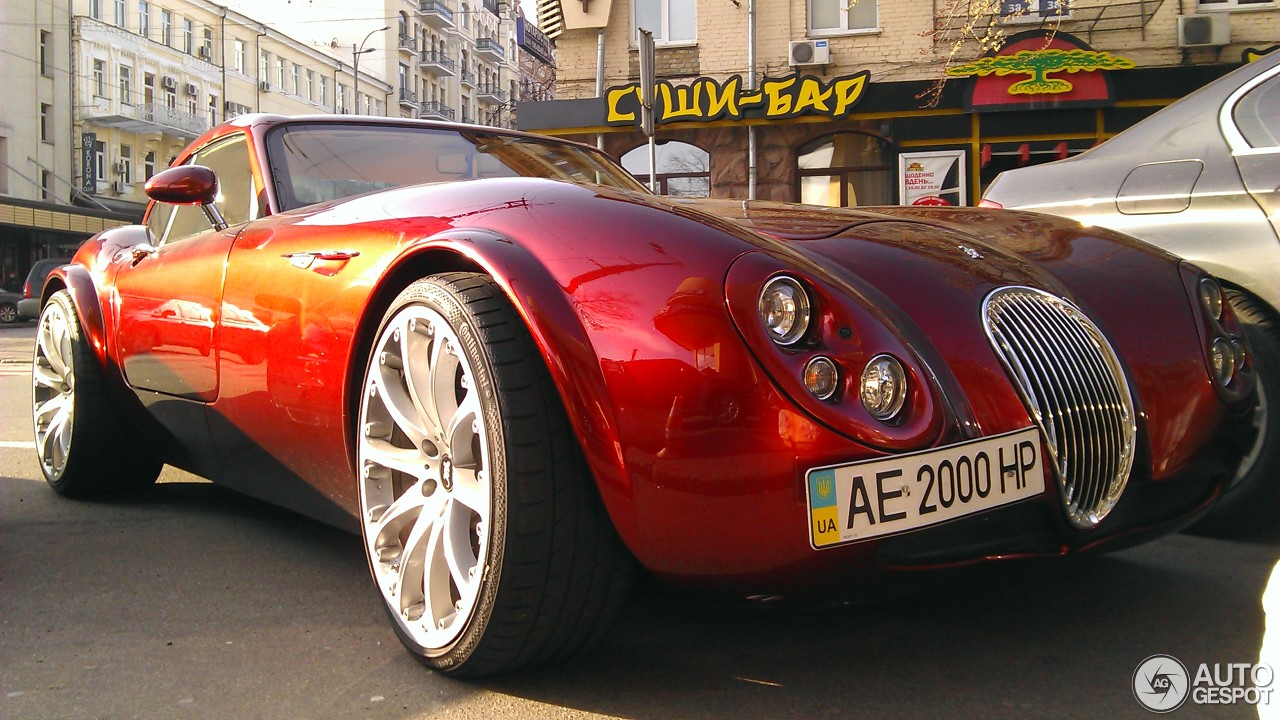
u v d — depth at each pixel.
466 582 1.67
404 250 1.87
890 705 1.64
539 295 1.60
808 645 1.91
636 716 1.61
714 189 13.67
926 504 1.49
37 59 36.38
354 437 2.00
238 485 2.63
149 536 2.79
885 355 1.51
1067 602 2.16
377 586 1.91
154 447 3.03
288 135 2.73
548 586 1.58
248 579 2.38
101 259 3.21
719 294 1.50
